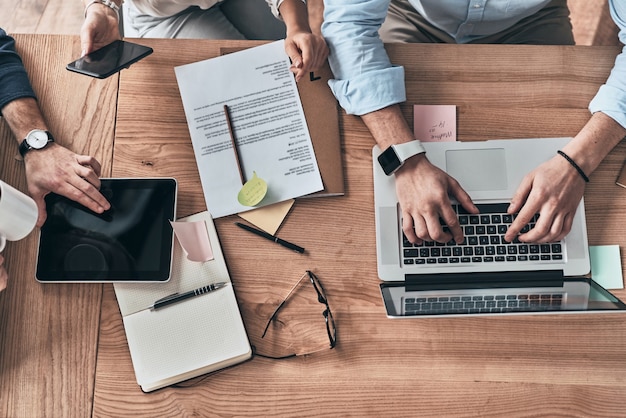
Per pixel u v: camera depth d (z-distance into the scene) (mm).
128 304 1023
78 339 1016
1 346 1007
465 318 1034
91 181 1039
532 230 1043
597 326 1031
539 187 1046
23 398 991
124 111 1109
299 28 1196
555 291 986
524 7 1296
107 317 1025
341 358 1022
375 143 1109
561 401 1012
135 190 1063
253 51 1133
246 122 1106
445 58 1142
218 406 1004
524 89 1134
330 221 1078
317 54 1118
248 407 1005
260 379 1013
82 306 1027
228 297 1028
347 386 1013
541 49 1145
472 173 1089
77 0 1891
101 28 1133
